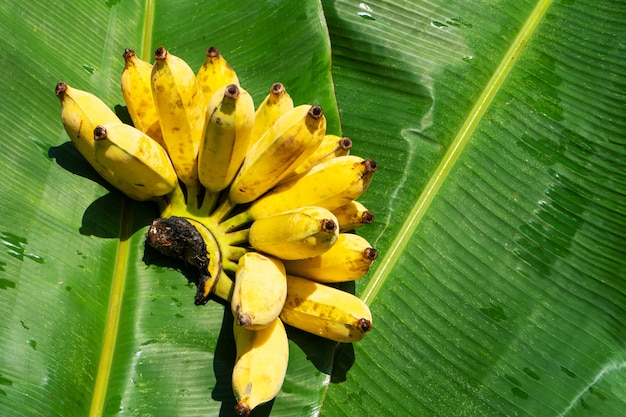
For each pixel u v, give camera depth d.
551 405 1.44
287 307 1.37
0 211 1.35
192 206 1.38
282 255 1.34
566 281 1.49
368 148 1.53
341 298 1.36
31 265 1.34
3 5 1.42
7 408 1.29
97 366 1.35
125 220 1.41
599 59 1.57
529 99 1.55
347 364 1.45
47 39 1.43
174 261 1.40
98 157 1.32
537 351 1.46
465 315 1.47
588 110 1.55
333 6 1.56
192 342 1.37
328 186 1.35
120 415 1.34
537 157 1.53
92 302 1.36
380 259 1.48
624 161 1.52
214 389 1.36
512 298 1.48
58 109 1.41
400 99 1.55
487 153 1.53
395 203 1.51
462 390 1.45
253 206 1.37
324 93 1.46
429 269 1.48
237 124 1.30
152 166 1.34
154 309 1.38
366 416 1.44
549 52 1.57
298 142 1.32
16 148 1.38
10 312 1.32
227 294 1.37
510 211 1.51
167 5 1.53
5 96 1.39
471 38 1.57
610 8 1.58
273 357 1.32
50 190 1.38
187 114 1.34
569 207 1.51
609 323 1.48
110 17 1.49
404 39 1.56
